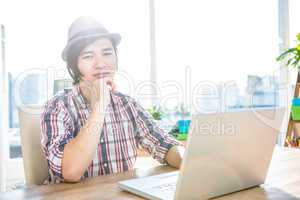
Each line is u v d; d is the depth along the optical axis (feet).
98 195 2.45
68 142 3.21
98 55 4.22
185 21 9.46
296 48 8.50
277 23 10.14
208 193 2.23
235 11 9.70
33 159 3.57
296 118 7.91
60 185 2.77
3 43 7.77
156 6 9.23
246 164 2.37
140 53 8.90
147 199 2.34
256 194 2.42
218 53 9.53
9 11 7.82
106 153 3.97
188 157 1.98
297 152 4.15
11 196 2.44
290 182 2.74
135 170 3.36
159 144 3.86
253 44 9.78
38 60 7.84
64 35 8.03
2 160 7.50
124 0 8.77
